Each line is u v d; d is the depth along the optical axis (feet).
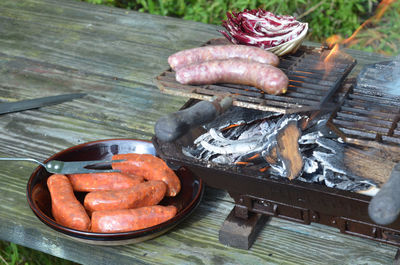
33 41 9.79
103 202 5.07
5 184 6.06
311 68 5.22
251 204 5.00
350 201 4.18
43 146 6.84
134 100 7.91
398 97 4.71
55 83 8.45
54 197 5.10
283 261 4.93
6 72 8.79
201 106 4.16
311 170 4.50
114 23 10.45
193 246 5.12
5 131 7.16
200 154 4.92
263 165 4.68
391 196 3.35
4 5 11.27
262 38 5.42
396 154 4.27
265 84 4.45
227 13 5.69
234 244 5.08
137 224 4.88
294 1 14.34
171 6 15.02
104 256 5.12
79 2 11.38
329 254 5.00
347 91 4.85
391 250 5.00
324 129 4.63
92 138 7.00
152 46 9.55
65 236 5.19
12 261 7.77
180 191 5.75
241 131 5.25
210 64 4.72
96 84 8.38
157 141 4.97
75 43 9.70
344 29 14.33
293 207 4.77
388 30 14.44
